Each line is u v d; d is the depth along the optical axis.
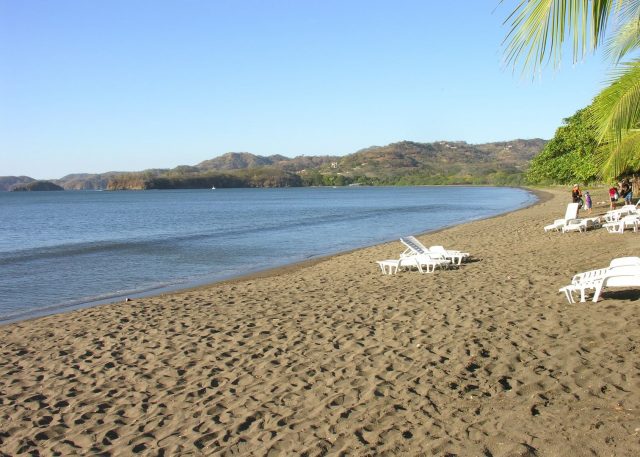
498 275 12.56
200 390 6.41
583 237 19.59
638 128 7.82
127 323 10.32
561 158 52.16
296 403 5.80
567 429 4.61
